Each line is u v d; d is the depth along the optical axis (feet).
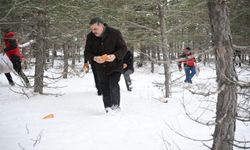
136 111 20.53
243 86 9.53
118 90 19.83
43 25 27.30
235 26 35.47
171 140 13.97
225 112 10.23
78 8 24.95
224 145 10.42
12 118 18.63
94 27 18.63
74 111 20.68
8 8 23.20
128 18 30.66
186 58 9.61
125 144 13.44
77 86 38.86
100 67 19.36
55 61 64.18
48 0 24.53
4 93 29.78
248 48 10.64
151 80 53.93
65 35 27.81
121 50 19.08
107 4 27.55
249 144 13.30
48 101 24.89
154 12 29.55
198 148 12.91
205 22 29.22
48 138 14.33
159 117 18.51
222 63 10.00
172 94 30.48
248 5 34.04
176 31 32.32
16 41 31.63
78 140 13.99
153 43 33.55
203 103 23.99
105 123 16.92
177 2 28.68
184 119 18.01
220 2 10.03
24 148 12.97
